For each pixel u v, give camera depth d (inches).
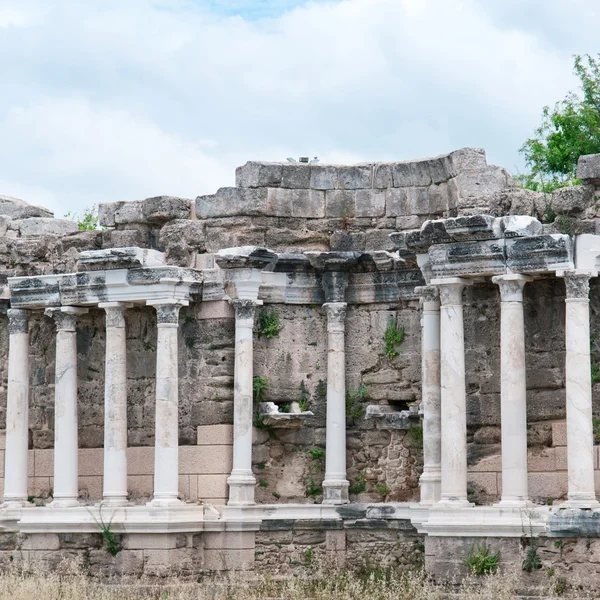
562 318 1310.3
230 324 1439.5
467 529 1266.0
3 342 1566.2
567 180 2039.9
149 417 1470.2
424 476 1347.2
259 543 1414.9
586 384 1249.4
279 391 1460.4
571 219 1306.6
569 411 1250.6
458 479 1291.8
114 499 1425.9
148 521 1386.6
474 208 1375.5
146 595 1346.0
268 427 1446.9
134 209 1504.7
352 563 1424.7
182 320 1456.7
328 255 1454.2
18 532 1471.5
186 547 1398.9
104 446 1451.8
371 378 1461.6
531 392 1318.9
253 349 1454.2
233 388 1434.5
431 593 1250.6
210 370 1439.5
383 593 1288.1
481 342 1350.9
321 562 1412.4
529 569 1242.0
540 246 1268.5
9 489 1496.1
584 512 1224.2
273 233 1477.6
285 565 1418.6
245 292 1427.2
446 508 1282.0
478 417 1347.2
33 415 1536.7
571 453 1245.1
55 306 1482.5
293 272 1470.2
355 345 1470.2
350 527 1427.2
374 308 1466.5
